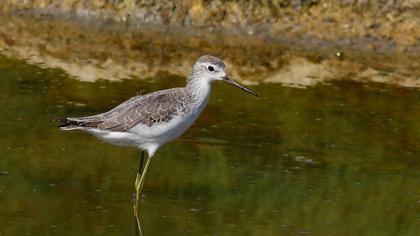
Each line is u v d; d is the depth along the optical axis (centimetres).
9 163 1319
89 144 1421
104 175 1305
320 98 1684
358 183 1328
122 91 1659
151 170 1341
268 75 1795
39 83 1677
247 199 1255
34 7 2069
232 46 1941
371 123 1574
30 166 1316
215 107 1611
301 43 1955
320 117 1591
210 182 1307
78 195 1230
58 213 1172
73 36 1961
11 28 1983
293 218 1198
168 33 1991
